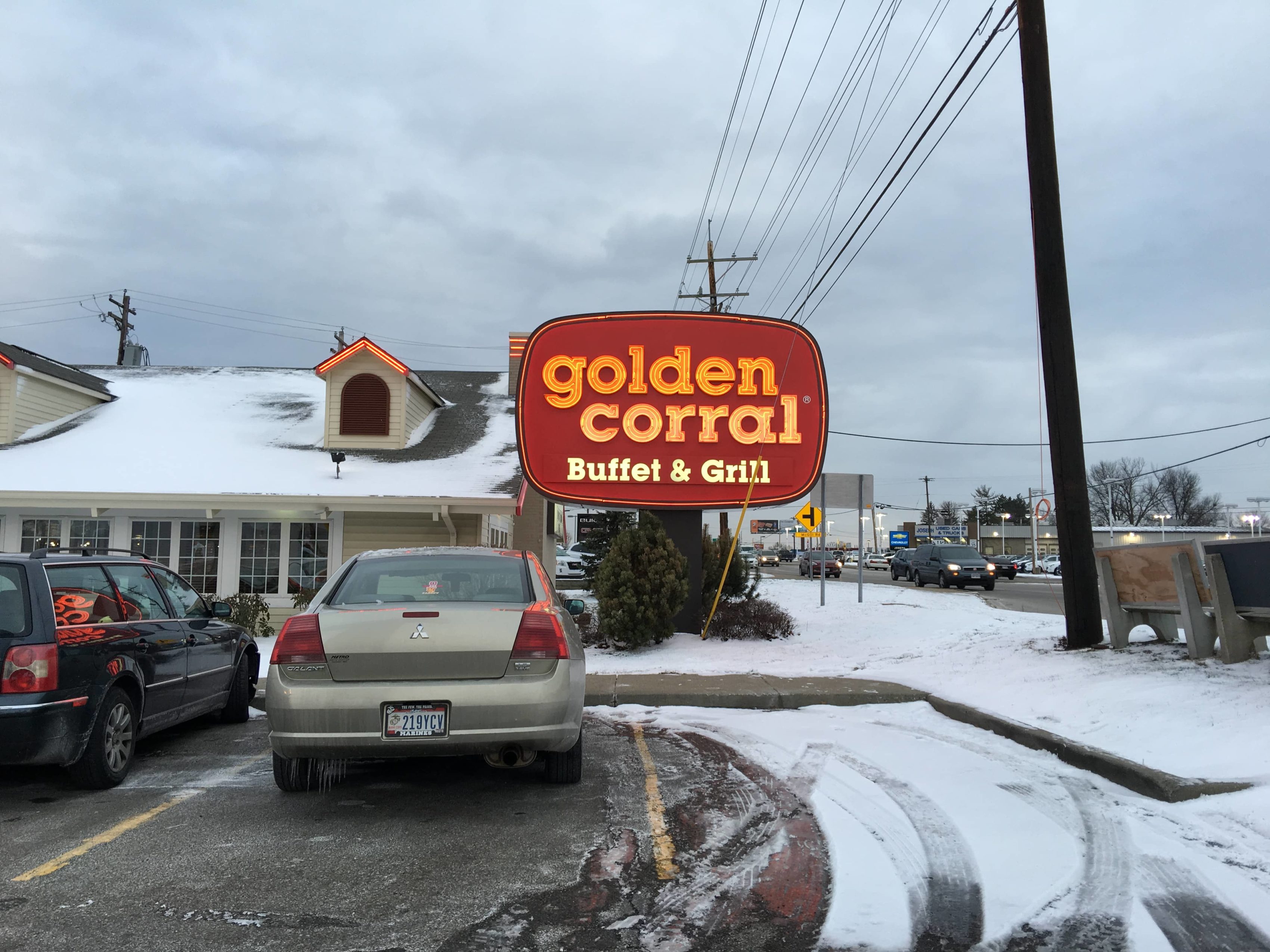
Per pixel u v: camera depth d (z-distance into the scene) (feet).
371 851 15.16
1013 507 390.01
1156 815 16.28
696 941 11.54
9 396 57.41
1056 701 24.68
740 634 45.01
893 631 48.14
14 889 13.38
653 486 45.09
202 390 71.15
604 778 20.12
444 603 17.94
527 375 45.24
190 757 22.85
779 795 18.47
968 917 12.14
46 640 17.92
